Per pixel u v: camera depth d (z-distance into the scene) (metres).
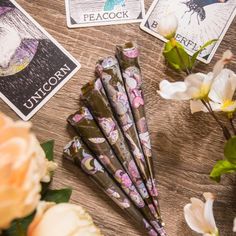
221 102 0.38
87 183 0.41
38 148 0.23
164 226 0.42
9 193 0.19
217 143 0.43
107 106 0.40
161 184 0.42
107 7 0.42
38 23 0.41
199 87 0.35
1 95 0.40
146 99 0.42
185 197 0.42
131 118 0.41
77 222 0.25
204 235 0.36
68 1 0.42
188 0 0.43
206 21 0.43
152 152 0.42
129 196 0.40
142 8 0.43
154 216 0.41
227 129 0.40
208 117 0.43
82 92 0.40
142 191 0.41
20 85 0.40
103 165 0.40
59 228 0.24
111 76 0.40
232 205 0.42
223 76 0.37
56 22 0.42
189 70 0.40
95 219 0.41
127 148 0.41
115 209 0.41
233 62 0.43
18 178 0.20
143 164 0.41
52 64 0.41
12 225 0.27
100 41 0.42
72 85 0.41
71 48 0.42
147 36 0.43
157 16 0.43
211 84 0.35
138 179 0.41
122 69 0.41
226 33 0.43
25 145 0.20
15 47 0.41
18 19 0.41
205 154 0.42
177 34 0.43
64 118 0.41
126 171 0.40
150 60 0.43
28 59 0.41
